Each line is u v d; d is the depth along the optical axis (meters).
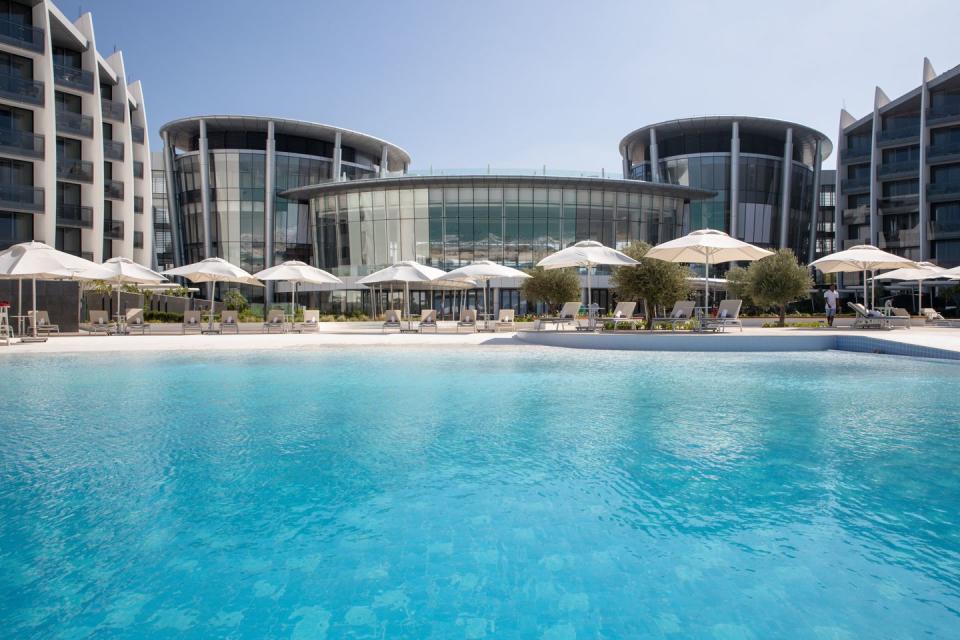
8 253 18.72
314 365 12.78
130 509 4.09
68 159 40.97
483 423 6.77
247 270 52.94
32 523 3.83
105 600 2.91
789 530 3.72
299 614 2.79
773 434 6.20
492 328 26.30
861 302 51.12
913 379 10.27
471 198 46.12
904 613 2.76
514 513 4.03
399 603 2.89
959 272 25.08
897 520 3.86
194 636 2.61
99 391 9.09
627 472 4.91
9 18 36.69
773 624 2.69
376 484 4.63
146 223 49.69
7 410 7.56
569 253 19.52
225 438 6.07
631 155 65.06
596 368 12.06
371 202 47.75
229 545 3.53
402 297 46.12
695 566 3.25
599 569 3.23
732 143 54.28
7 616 2.76
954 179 47.41
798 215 59.66
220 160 52.66
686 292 21.59
